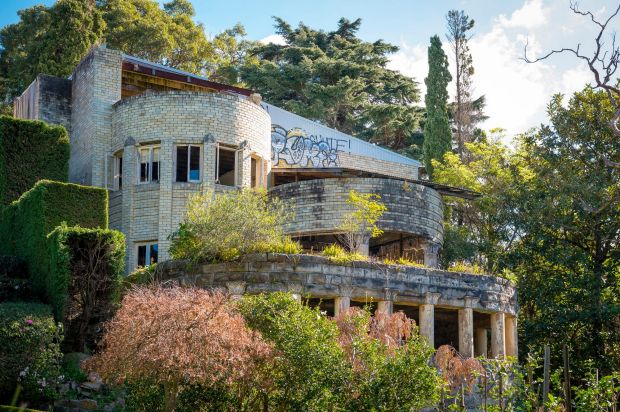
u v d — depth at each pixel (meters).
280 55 70.69
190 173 35.91
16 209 30.31
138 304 18.89
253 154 37.59
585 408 20.38
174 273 27.22
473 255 41.78
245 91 43.31
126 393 21.06
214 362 18.16
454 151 62.03
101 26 54.94
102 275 25.41
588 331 38.66
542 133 41.16
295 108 62.09
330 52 69.19
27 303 23.84
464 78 60.97
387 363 19.83
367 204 33.94
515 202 41.34
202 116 36.16
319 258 26.73
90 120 37.59
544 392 20.48
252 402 20.02
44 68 51.91
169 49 63.78
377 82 68.25
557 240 40.34
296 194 37.19
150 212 35.47
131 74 40.69
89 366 19.39
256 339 19.41
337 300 26.81
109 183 37.16
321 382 19.44
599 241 39.78
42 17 59.41
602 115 39.50
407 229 36.81
